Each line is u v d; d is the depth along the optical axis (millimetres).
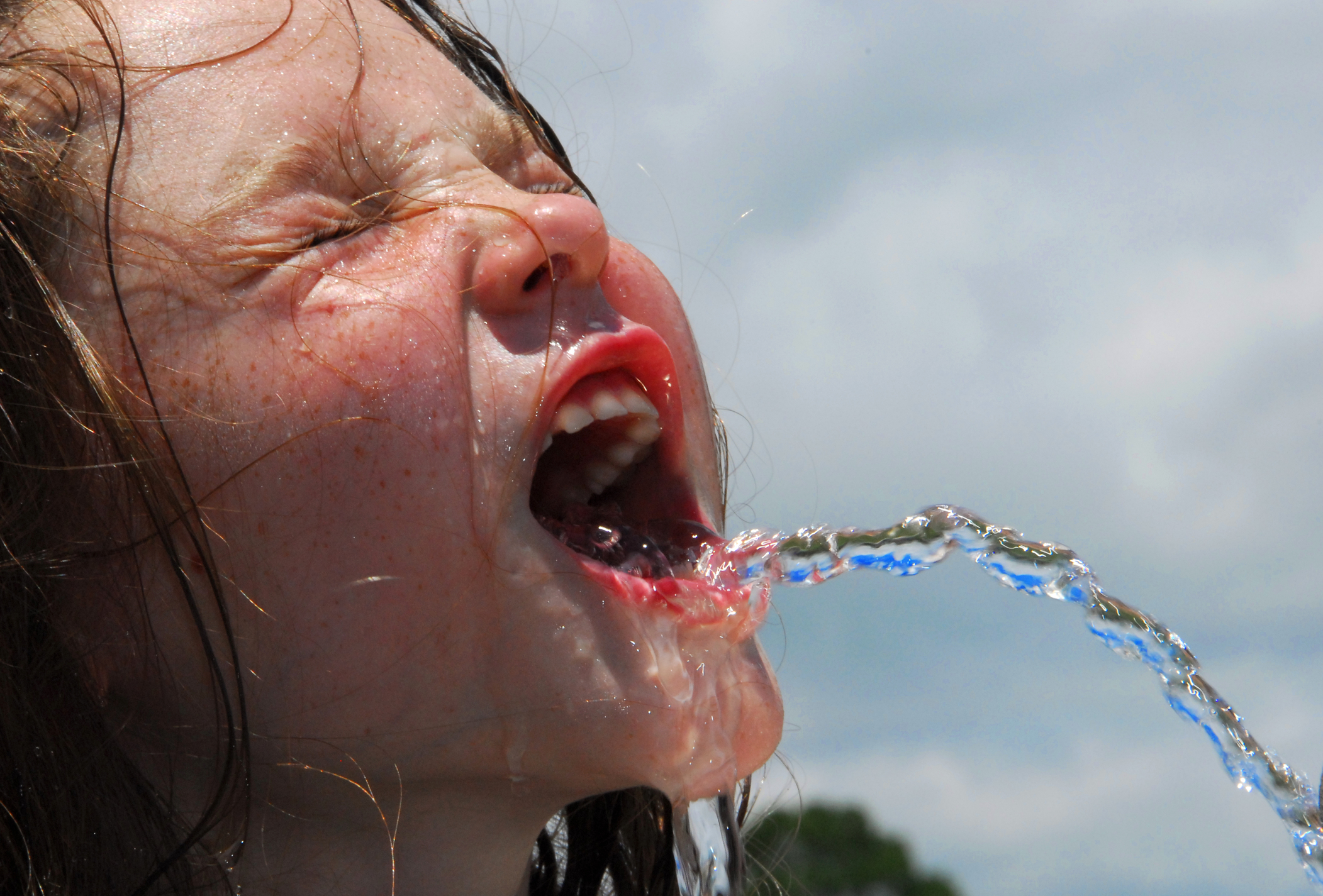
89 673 1299
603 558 1426
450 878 1419
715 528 1586
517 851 1462
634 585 1315
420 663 1245
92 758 1306
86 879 1301
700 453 1598
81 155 1284
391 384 1234
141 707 1306
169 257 1250
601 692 1268
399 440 1230
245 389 1228
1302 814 1389
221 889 1329
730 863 1309
